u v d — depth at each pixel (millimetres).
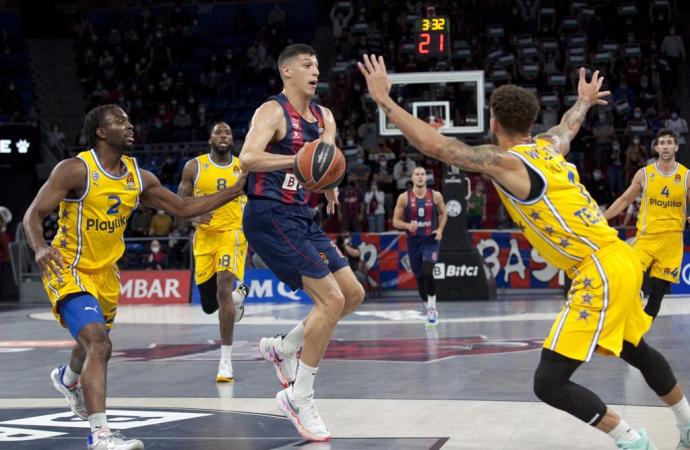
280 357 5355
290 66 4906
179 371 7301
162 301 16422
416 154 20000
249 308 14273
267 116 4809
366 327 10617
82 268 4629
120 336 10391
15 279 18281
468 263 14625
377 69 3885
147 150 22141
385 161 19562
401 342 8914
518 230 16188
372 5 23922
